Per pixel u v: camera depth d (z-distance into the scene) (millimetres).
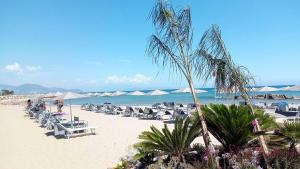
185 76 5656
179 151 5941
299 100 29938
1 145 12195
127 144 11062
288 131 5754
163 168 5703
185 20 5895
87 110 31078
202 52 5855
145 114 20422
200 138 10734
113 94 36781
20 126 18422
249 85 5801
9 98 78688
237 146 5523
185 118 6332
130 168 6625
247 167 4832
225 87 5891
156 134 6086
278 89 22969
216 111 5664
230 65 5773
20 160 9453
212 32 5875
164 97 59344
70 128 13938
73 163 8711
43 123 18500
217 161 5270
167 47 5812
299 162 5016
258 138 5570
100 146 10992
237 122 5246
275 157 5156
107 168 7875
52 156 9797
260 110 6520
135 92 34969
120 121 18938
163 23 5898
